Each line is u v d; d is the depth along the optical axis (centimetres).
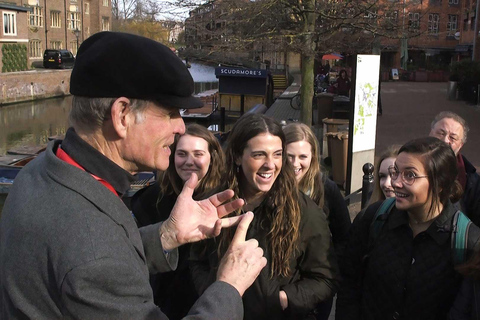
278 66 3884
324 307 281
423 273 215
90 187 129
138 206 320
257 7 968
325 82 2578
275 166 228
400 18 1058
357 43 1176
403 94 2733
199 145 306
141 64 132
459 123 332
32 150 1191
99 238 121
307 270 236
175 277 275
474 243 208
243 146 230
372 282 233
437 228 215
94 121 134
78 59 135
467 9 3869
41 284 119
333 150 813
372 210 245
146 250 166
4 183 834
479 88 2064
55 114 2931
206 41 1084
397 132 1450
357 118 666
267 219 229
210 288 146
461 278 211
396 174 221
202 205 172
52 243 119
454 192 233
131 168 142
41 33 4803
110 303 118
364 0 1020
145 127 137
